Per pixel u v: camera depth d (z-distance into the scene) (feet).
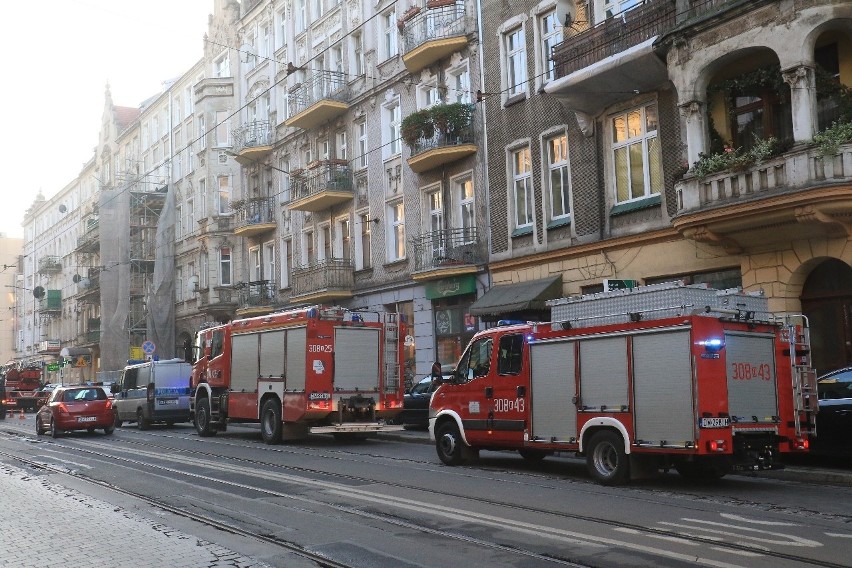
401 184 100.32
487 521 31.01
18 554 27.14
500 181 84.43
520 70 83.35
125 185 189.88
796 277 56.59
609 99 71.10
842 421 42.63
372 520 31.91
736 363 38.58
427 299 94.22
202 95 153.89
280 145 129.80
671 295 38.50
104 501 38.65
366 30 107.65
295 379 66.18
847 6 51.52
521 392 45.55
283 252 129.39
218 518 33.32
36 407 161.07
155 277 166.50
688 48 59.31
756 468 38.75
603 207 72.38
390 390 68.59
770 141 53.57
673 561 24.25
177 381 96.73
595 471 41.06
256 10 140.15
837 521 30.07
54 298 253.24
